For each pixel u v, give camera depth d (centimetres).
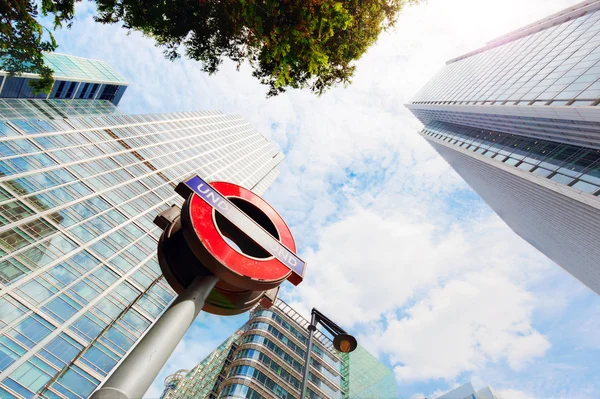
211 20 1207
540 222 6869
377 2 1298
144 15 1150
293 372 4797
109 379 416
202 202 683
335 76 1491
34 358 2723
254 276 642
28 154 4228
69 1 1030
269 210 883
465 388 7050
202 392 5162
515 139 5966
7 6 935
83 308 3319
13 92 5331
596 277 6384
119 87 7912
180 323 518
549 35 5969
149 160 6406
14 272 3053
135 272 4103
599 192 3528
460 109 7138
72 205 4138
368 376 6144
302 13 1105
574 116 3809
